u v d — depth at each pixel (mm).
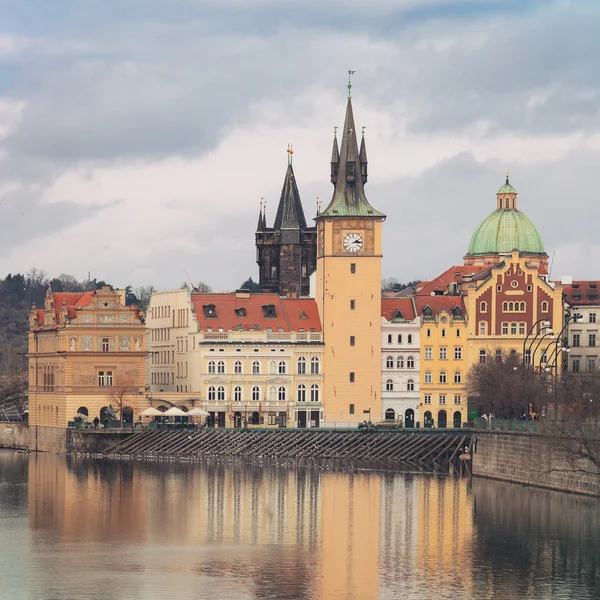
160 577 175125
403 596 167125
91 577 175000
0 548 191875
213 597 166125
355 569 179625
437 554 188000
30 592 168125
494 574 176875
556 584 172250
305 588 170375
